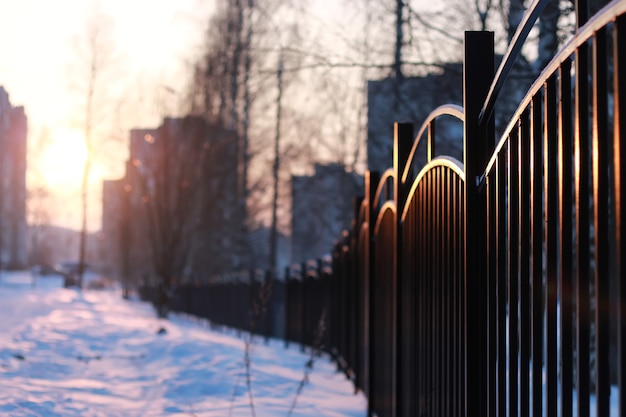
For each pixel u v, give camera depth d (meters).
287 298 15.88
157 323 17.42
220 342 11.72
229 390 7.35
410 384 5.61
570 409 2.47
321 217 32.53
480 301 3.66
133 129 27.98
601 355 2.13
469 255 3.67
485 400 3.65
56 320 15.67
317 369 10.72
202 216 31.36
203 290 24.42
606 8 2.05
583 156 2.33
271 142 31.95
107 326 14.22
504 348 3.33
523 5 10.21
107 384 7.61
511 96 11.80
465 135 3.69
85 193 48.81
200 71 26.64
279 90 29.16
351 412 7.17
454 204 4.07
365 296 8.35
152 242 25.84
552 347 2.63
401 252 6.05
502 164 3.32
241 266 37.56
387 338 6.71
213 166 30.30
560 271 2.52
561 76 2.50
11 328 13.80
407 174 5.93
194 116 27.00
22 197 70.81
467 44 3.68
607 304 2.13
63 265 66.00
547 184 2.67
